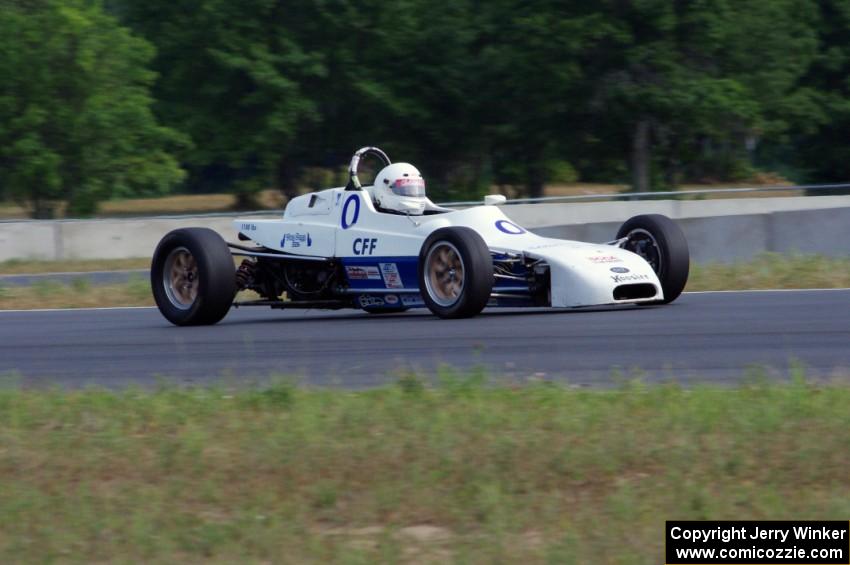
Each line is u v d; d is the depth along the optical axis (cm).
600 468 1828
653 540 1518
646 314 3794
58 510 1748
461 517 1652
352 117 14650
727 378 2619
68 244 8481
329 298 4191
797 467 1803
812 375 2608
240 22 13350
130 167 12938
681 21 12238
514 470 1838
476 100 13888
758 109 12781
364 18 13725
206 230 4038
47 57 12356
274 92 13200
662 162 13850
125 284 5981
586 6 12206
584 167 14388
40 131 12525
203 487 1820
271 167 13938
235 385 2673
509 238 3862
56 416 2348
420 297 3878
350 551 1530
